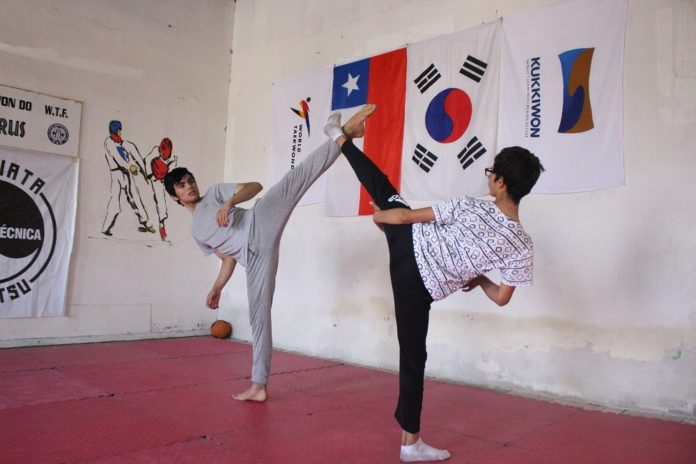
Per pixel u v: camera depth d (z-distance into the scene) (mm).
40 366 4141
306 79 5484
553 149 3713
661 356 3266
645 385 3311
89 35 5387
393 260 2453
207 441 2570
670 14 3340
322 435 2725
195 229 3352
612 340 3451
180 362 4512
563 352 3645
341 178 5008
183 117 6074
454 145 4238
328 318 5078
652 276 3324
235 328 6051
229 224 3225
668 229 3281
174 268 5969
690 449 2609
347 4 5207
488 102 4070
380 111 4766
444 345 4250
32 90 5012
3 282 4828
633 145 3432
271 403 3311
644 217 3367
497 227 2236
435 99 4391
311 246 5277
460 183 4176
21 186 4941
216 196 3355
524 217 3861
